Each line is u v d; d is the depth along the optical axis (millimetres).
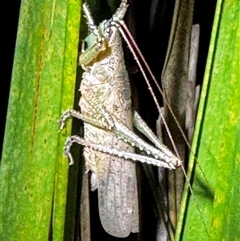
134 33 224
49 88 173
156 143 208
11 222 178
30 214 177
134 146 211
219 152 170
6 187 177
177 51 210
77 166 190
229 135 169
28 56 173
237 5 169
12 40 248
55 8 170
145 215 239
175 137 226
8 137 176
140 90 246
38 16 171
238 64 166
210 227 172
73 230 189
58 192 177
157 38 251
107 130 207
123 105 210
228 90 172
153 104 247
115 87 208
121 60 208
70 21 170
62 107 173
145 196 237
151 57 251
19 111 175
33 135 175
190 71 227
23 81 173
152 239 239
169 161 203
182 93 218
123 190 210
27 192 177
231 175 169
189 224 179
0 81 248
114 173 209
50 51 171
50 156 176
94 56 201
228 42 171
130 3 220
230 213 169
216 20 169
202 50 262
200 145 176
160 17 249
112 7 204
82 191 204
